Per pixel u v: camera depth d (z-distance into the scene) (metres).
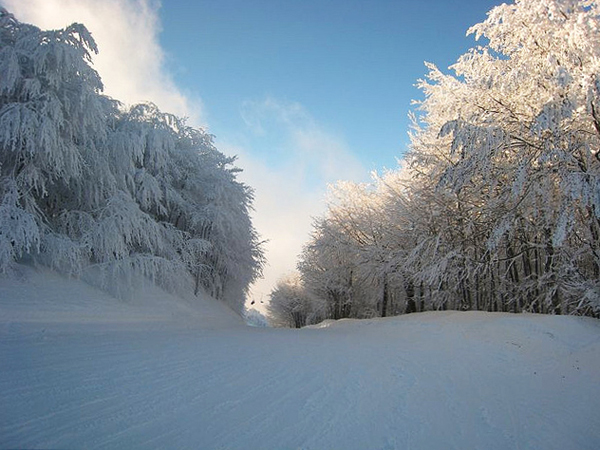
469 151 12.76
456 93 14.84
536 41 12.63
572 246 12.94
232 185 24.20
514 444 3.35
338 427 3.34
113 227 12.59
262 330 13.55
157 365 5.21
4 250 9.35
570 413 4.48
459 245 16.12
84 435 2.78
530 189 12.05
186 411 3.45
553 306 14.16
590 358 7.16
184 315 15.68
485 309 19.05
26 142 10.19
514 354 7.78
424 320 12.77
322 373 5.46
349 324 17.30
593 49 10.18
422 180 18.25
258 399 3.97
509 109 13.22
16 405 3.30
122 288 13.98
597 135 11.20
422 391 4.88
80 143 12.86
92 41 11.33
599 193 9.59
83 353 5.75
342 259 27.20
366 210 24.91
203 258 22.80
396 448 3.00
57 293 10.99
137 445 2.68
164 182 19.30
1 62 10.18
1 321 8.16
